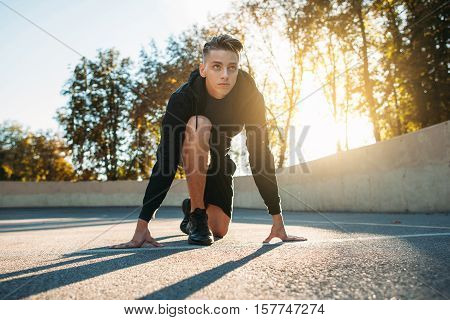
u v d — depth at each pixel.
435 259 1.41
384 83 17.12
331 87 18.00
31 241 2.88
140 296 1.01
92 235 3.44
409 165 6.17
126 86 27.09
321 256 1.56
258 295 1.00
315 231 3.00
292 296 0.98
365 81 17.08
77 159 28.44
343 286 1.05
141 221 2.13
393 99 17.39
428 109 16.28
